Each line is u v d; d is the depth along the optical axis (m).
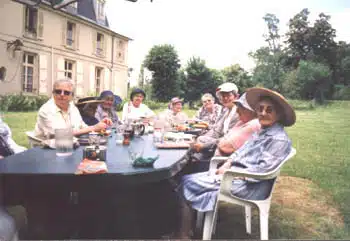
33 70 14.61
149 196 2.21
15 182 1.57
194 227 2.48
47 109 2.68
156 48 22.28
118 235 2.09
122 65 21.28
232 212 3.06
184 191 2.16
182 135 2.92
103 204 2.04
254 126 2.77
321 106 16.94
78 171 1.51
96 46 18.52
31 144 2.90
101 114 4.33
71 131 2.00
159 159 1.87
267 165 1.94
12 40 13.20
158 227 2.27
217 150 2.97
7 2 12.80
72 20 16.39
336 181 3.95
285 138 2.01
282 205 3.21
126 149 2.25
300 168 4.68
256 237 2.49
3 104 12.27
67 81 2.75
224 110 3.93
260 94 2.21
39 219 1.97
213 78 25.44
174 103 5.16
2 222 1.66
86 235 2.04
